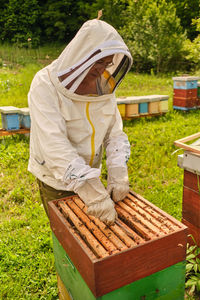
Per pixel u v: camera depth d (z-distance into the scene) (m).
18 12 16.70
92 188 1.51
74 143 1.88
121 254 1.27
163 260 1.40
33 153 1.93
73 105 1.73
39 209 3.43
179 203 3.40
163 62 14.43
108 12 16.27
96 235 1.43
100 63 1.63
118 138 2.07
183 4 17.52
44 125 1.66
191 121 6.78
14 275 2.50
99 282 1.25
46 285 2.40
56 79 1.65
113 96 1.95
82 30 1.56
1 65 12.02
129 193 1.86
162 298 1.49
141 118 7.05
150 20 14.13
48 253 2.73
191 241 2.39
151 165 4.51
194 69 14.09
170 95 9.50
